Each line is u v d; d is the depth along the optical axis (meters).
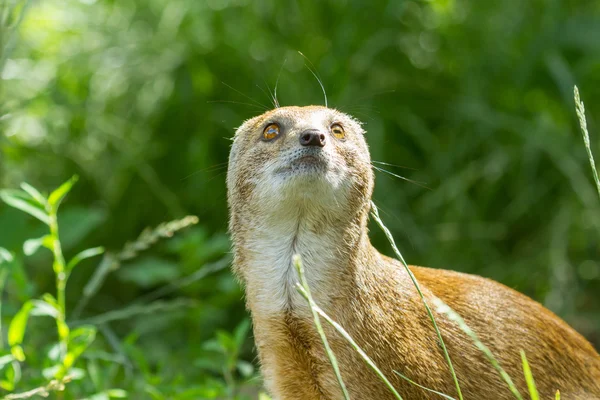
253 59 14.21
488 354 5.80
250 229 7.83
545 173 13.82
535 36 14.12
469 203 13.42
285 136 7.72
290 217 7.52
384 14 14.04
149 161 14.29
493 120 13.73
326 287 7.48
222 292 12.53
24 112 13.85
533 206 13.70
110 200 14.19
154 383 8.94
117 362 9.71
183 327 12.50
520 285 13.27
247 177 7.93
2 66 10.64
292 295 7.55
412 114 14.07
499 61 14.19
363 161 7.98
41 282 13.68
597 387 8.09
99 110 14.47
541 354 7.91
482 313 7.95
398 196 13.41
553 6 14.18
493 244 13.67
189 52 14.42
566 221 13.22
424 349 7.56
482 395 7.67
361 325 7.44
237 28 14.45
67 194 14.38
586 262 13.48
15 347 7.99
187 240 12.02
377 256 7.94
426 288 7.96
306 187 7.34
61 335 8.37
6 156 13.53
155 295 10.72
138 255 13.86
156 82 14.56
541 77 14.12
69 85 14.69
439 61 14.34
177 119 14.36
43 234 11.30
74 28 15.16
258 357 8.09
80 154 14.49
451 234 13.15
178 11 14.85
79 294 13.66
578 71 13.82
